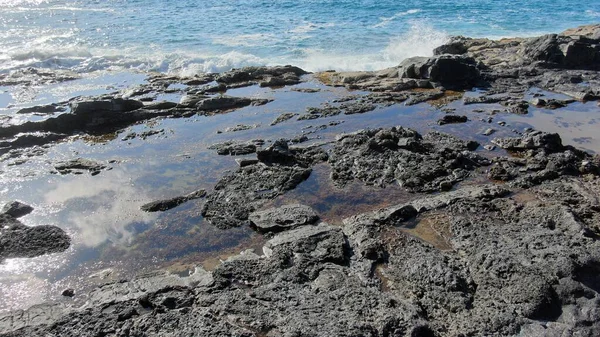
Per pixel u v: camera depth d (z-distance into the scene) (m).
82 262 11.14
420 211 12.79
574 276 9.36
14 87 23.81
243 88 24.78
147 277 10.38
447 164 15.36
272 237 11.92
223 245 11.71
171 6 49.41
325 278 9.95
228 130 18.91
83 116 19.12
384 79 25.81
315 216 12.59
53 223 12.62
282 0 52.78
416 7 50.69
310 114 20.48
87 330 8.69
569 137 18.47
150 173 15.36
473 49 32.34
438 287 9.62
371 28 41.12
